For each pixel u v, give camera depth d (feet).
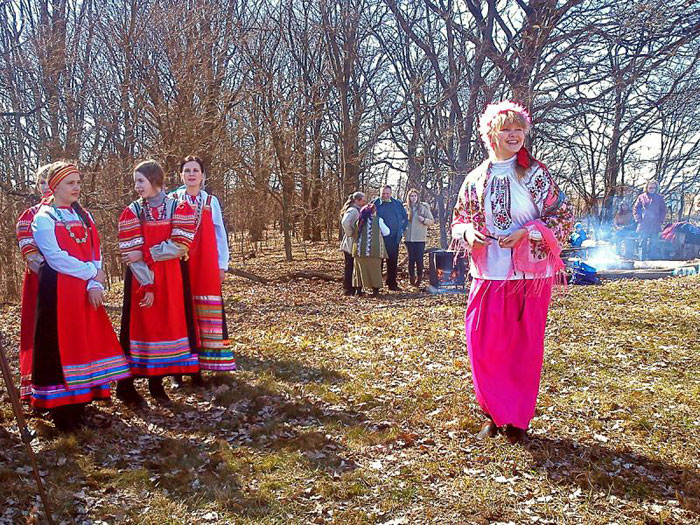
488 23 53.67
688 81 55.01
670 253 50.24
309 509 11.09
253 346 23.88
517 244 12.95
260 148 65.98
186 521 10.66
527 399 13.34
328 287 44.86
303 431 14.73
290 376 19.45
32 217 15.08
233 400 16.88
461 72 62.34
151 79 48.78
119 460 12.89
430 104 65.16
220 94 54.19
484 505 11.07
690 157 79.71
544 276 13.07
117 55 50.42
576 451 13.16
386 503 11.20
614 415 15.26
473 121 56.03
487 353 13.28
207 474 12.37
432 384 18.19
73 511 10.80
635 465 12.56
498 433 13.84
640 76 48.26
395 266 40.50
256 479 12.18
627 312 27.50
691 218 81.00
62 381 13.79
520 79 51.83
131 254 16.08
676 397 16.51
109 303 37.93
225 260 17.89
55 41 51.06
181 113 48.70
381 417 15.60
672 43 48.08
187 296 16.94
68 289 13.88
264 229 99.04
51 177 13.93
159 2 49.47
